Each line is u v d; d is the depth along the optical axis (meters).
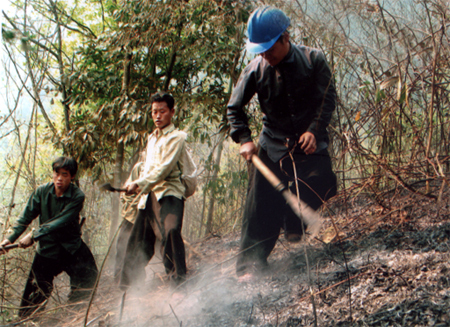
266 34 2.21
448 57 2.48
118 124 4.38
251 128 4.36
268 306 1.96
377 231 2.42
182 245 2.72
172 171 2.82
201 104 4.13
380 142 2.83
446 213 2.30
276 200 2.51
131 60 4.51
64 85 4.60
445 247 1.95
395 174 2.39
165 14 4.07
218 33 4.02
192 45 4.10
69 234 3.26
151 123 4.24
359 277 1.92
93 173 4.88
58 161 3.21
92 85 4.52
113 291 3.18
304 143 2.27
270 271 2.47
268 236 2.53
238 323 1.87
